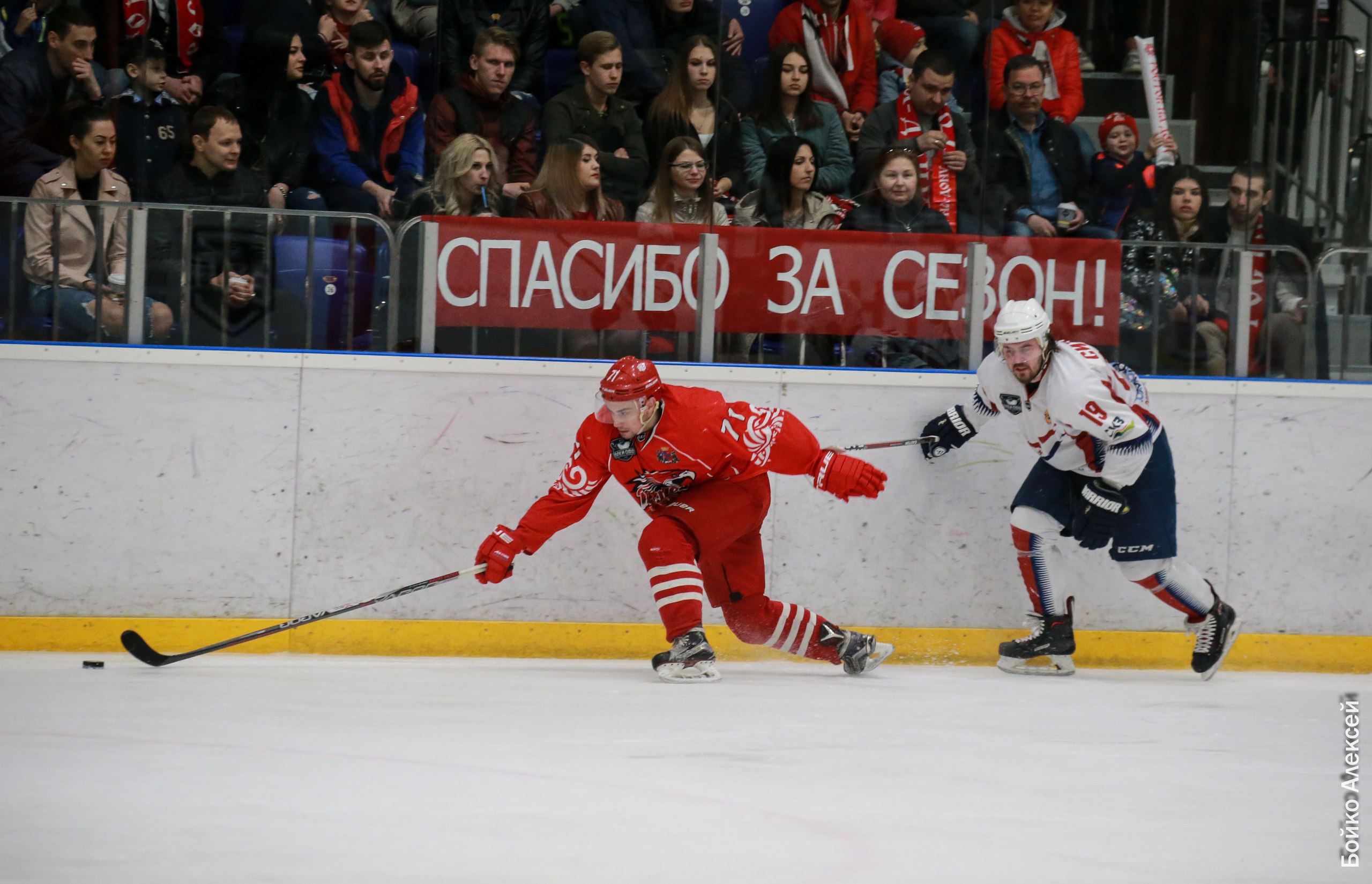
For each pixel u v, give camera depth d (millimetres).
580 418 13375
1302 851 6496
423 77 15586
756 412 11562
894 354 14180
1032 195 15453
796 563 13555
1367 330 14633
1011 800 7348
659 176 14750
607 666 12688
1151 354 14523
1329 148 16391
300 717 9133
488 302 13609
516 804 6875
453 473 13172
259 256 13141
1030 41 15305
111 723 8734
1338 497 14180
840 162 14867
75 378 12625
